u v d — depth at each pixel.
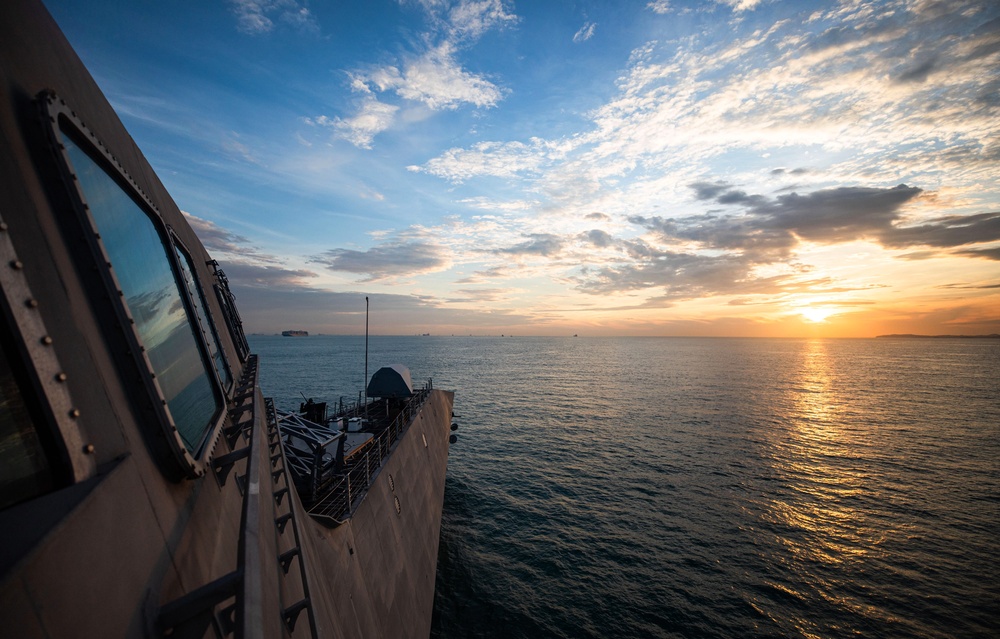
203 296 9.52
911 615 22.84
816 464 46.56
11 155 2.83
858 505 36.25
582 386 106.06
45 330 2.63
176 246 7.28
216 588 2.87
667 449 51.66
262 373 122.69
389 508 19.30
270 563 4.40
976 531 31.81
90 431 2.86
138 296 4.50
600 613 23.00
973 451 51.69
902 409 77.62
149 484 3.54
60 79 4.09
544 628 21.95
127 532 2.89
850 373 144.88
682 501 36.94
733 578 26.02
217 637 3.78
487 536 30.88
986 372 149.50
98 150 4.05
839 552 28.92
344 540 13.18
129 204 5.05
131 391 3.68
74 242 3.37
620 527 32.28
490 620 22.50
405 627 16.44
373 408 36.31
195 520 4.52
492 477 42.41
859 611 23.17
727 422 65.69
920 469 45.28
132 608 2.63
